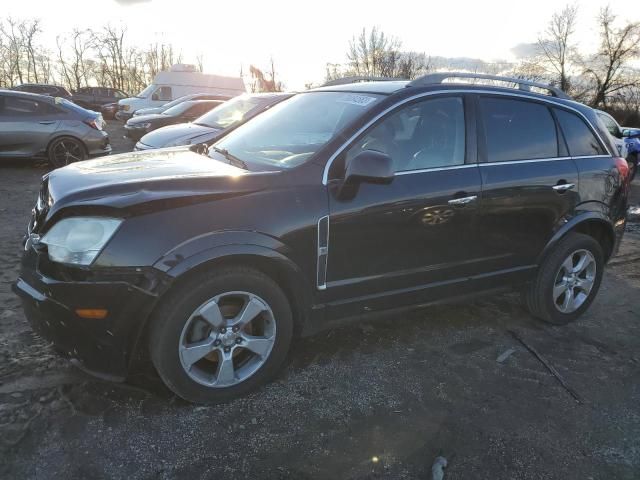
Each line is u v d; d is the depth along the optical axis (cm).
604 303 461
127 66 5366
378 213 297
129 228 238
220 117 912
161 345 251
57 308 241
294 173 283
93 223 241
